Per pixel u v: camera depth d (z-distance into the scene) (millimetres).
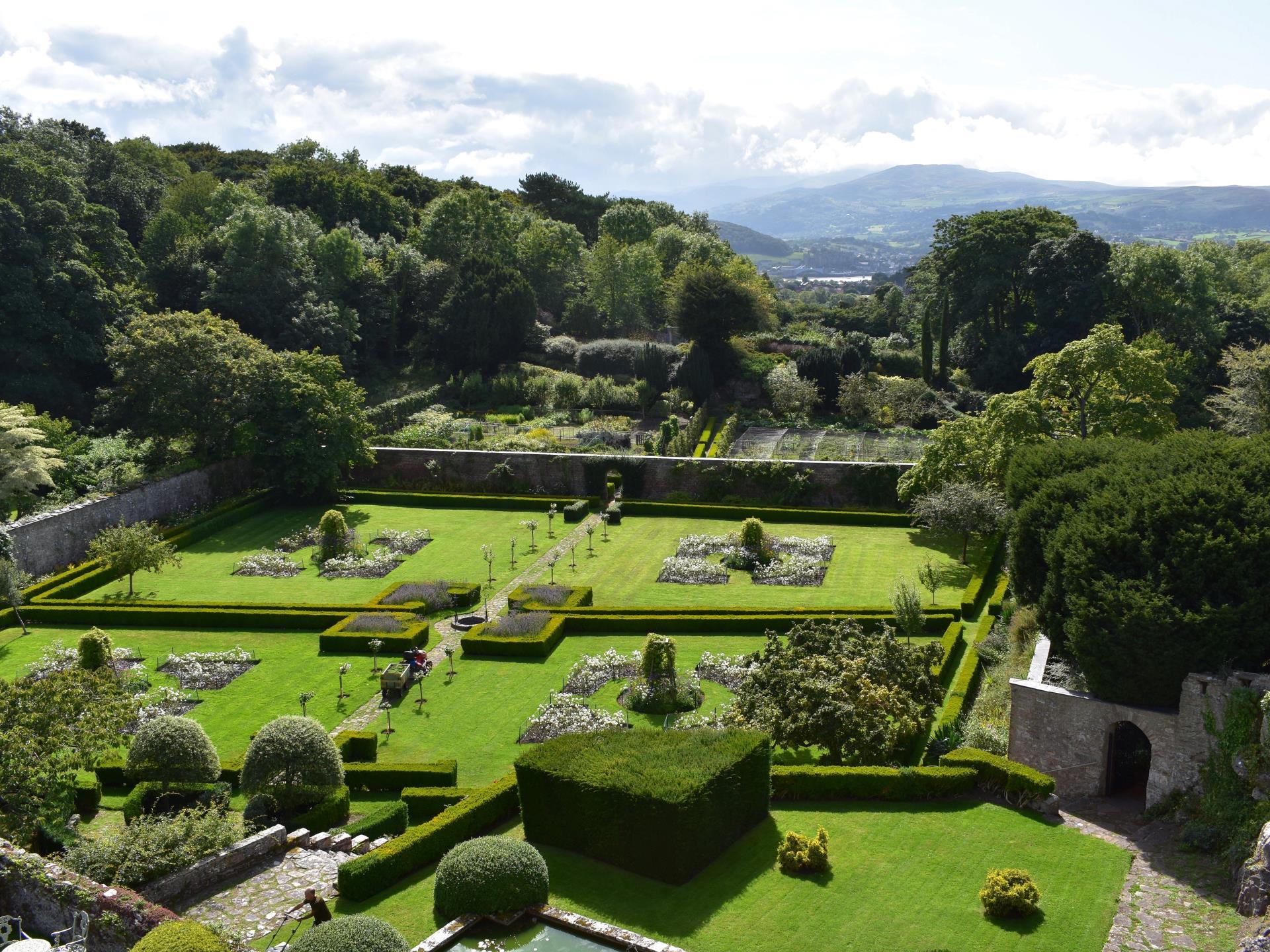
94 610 40188
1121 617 24703
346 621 38625
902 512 54969
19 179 67625
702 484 58750
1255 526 24891
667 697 31719
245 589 44625
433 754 29062
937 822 23547
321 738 24531
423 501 58906
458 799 24812
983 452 48094
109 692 23844
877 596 42719
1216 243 103750
